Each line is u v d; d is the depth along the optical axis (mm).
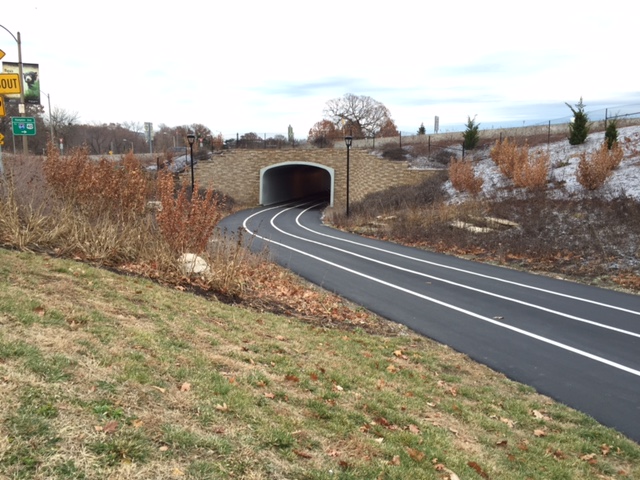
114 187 11203
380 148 41750
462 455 4445
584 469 4688
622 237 15609
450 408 5660
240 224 26844
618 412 6008
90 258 9062
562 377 7047
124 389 3801
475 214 21188
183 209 10625
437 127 57250
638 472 4750
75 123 72625
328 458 3664
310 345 7059
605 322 9641
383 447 4133
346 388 5551
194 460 3053
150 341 5207
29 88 27719
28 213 9914
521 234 17953
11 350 3887
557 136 33062
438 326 9328
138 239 10047
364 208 28234
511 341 8531
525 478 4293
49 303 5551
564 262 15117
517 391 6559
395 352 7559
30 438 2797
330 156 39562
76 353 4266
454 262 16156
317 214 34375
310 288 12023
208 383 4449
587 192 19797
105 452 2857
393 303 10891
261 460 3305
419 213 23484
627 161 22672
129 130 86625
